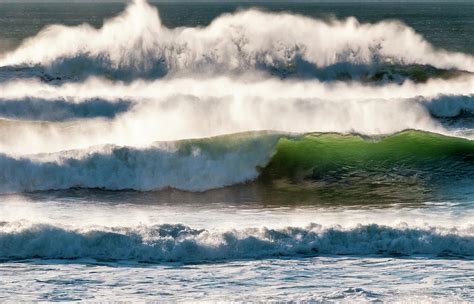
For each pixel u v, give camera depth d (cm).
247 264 4525
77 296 3869
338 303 3769
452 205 6075
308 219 5631
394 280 4178
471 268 4431
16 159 6644
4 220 4988
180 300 3812
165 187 6762
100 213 5816
